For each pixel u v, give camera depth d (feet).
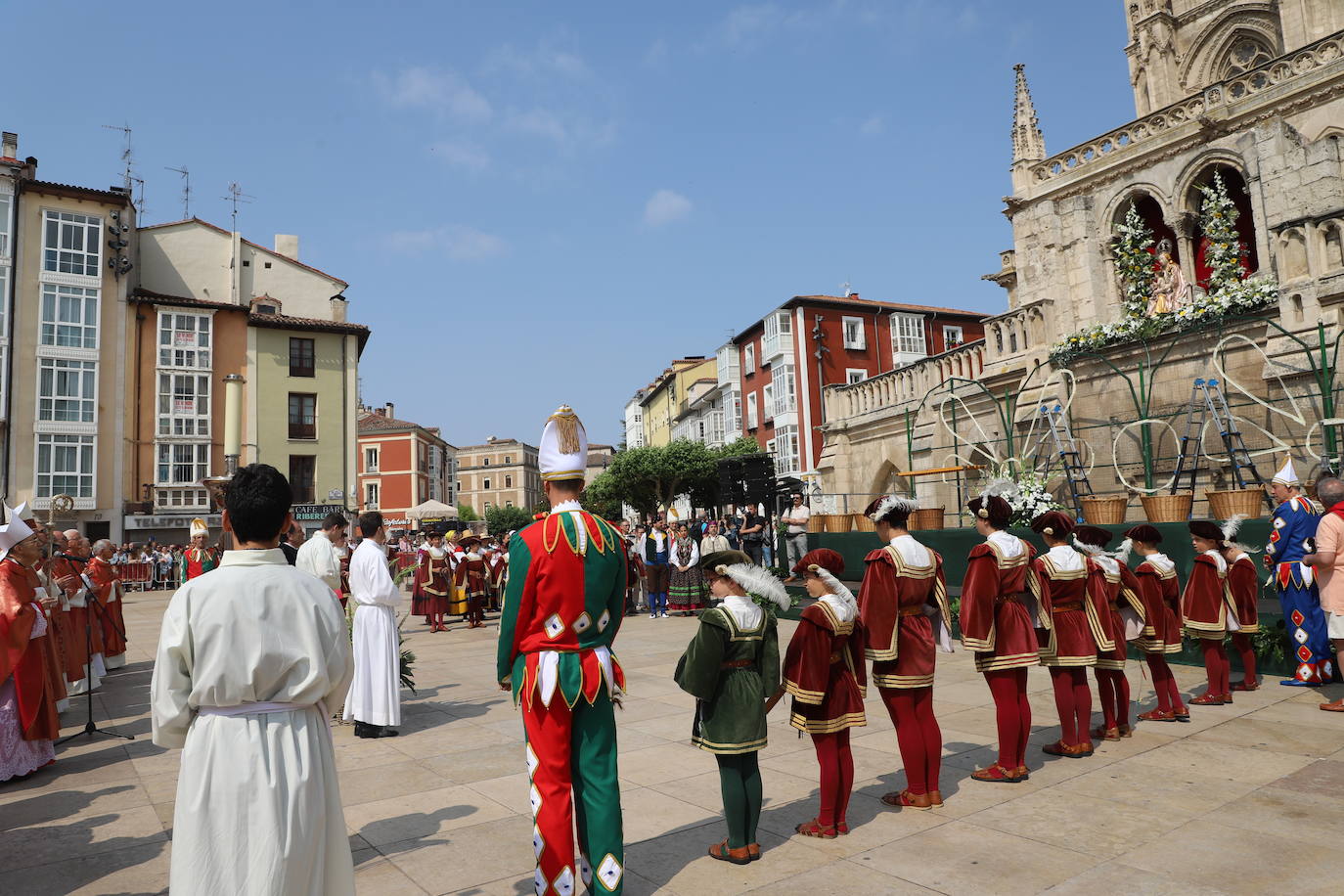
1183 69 66.74
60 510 57.36
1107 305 52.70
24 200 104.68
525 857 13.61
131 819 16.17
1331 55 42.98
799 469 125.80
